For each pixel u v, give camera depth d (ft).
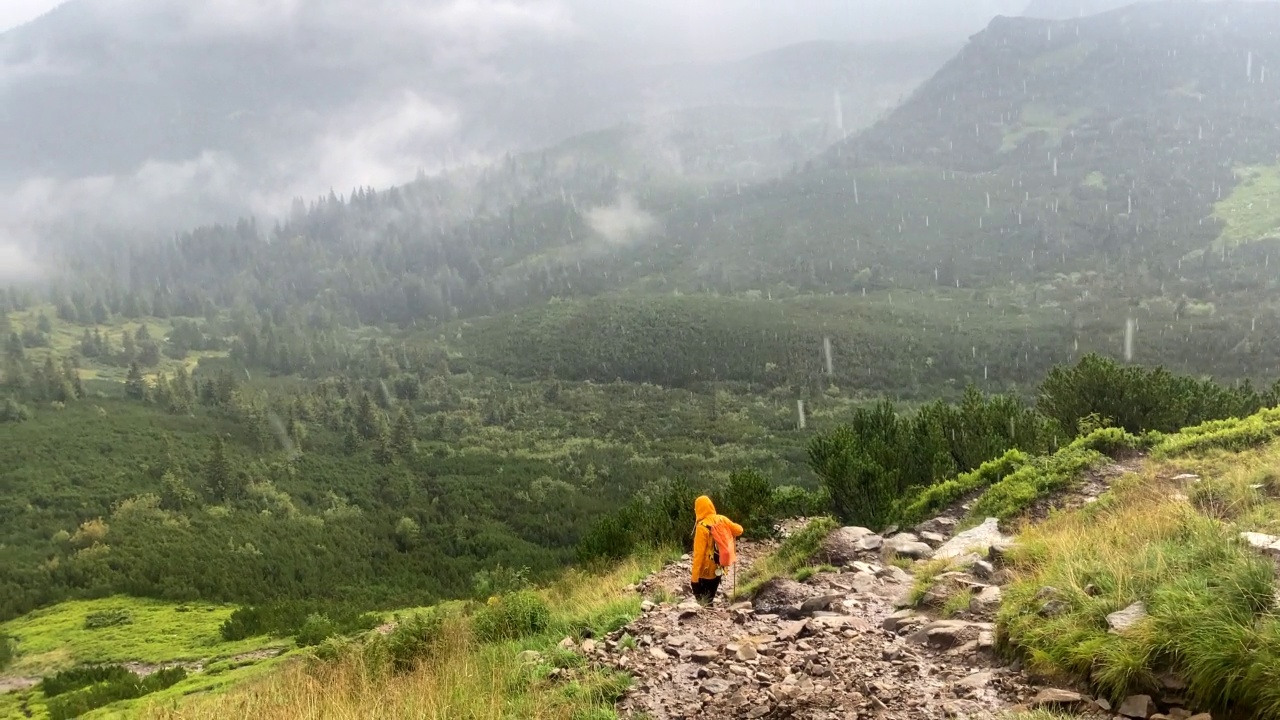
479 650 30.96
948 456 53.36
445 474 536.01
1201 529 21.18
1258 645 14.35
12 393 628.28
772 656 22.15
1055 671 17.31
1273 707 13.29
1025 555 26.48
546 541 416.87
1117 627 17.06
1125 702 15.37
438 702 22.48
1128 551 21.72
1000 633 19.67
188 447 545.85
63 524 411.13
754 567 37.63
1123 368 60.44
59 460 497.46
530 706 20.86
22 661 231.09
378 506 480.64
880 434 58.80
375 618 167.12
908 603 26.14
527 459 585.63
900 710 16.99
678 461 558.97
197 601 304.09
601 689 21.35
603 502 469.57
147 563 340.18
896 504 47.47
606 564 52.90
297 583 334.03
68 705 141.38
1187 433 46.98
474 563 371.97
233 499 464.65
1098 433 48.11
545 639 30.27
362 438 615.16
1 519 420.77
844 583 30.58
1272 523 22.79
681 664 22.90
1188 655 15.17
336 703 24.40
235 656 189.78
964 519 41.34
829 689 18.66
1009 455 47.03
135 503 435.53
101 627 264.72
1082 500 37.73
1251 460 33.83
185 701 33.30
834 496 49.67
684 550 50.67
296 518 440.45
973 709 16.62
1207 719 14.14
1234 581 16.44
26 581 326.85
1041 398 64.39
